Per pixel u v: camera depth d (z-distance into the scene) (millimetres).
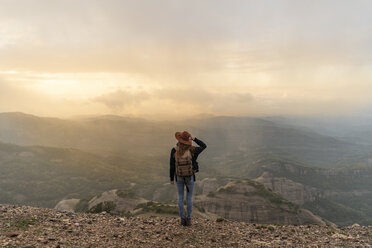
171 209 31969
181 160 6359
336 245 5531
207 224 6941
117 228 5969
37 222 5699
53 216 6355
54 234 5035
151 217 7426
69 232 5285
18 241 4414
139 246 4883
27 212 6367
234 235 6055
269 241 5746
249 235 6160
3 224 5234
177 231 6055
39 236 4797
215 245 5254
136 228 6098
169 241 5320
